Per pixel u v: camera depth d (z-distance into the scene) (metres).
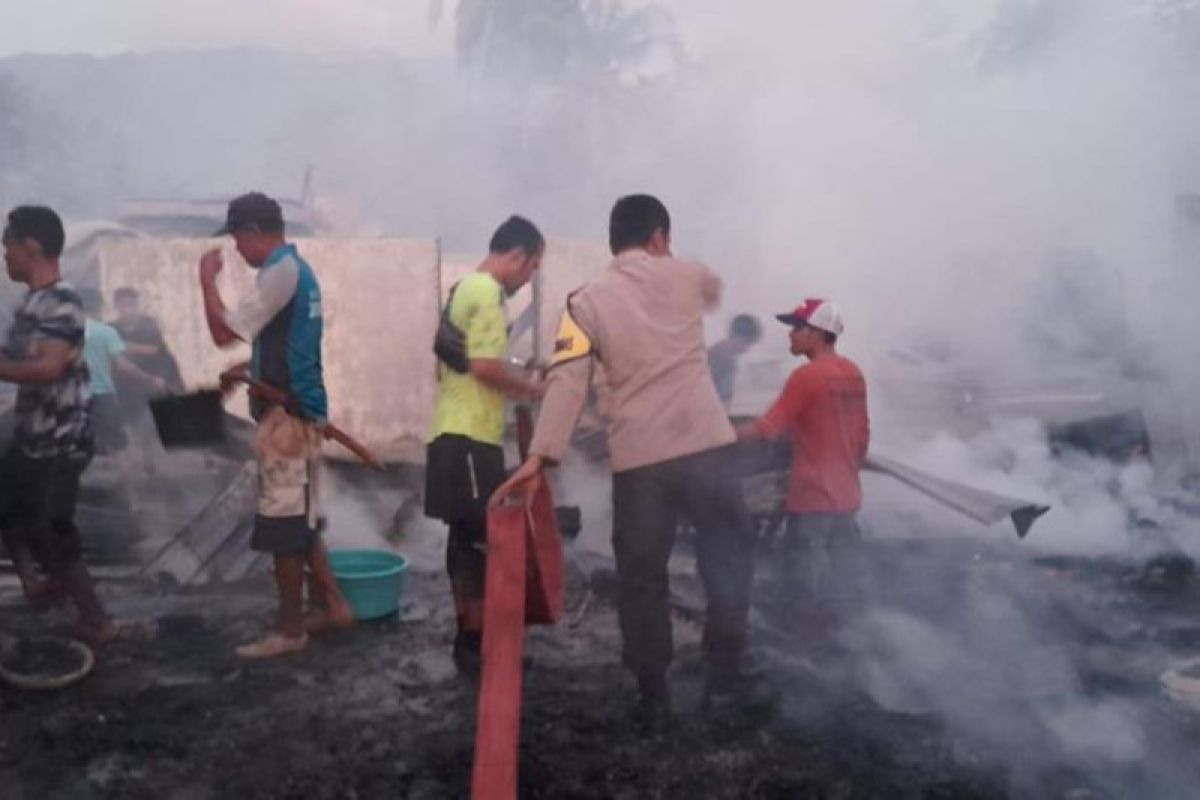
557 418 3.16
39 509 3.89
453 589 3.75
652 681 3.29
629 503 3.28
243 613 4.37
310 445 3.84
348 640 4.07
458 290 3.63
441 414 3.69
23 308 3.79
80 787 2.96
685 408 3.28
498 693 2.78
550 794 2.92
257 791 2.95
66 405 3.86
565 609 4.43
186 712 3.42
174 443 3.99
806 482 4.46
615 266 3.34
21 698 3.50
